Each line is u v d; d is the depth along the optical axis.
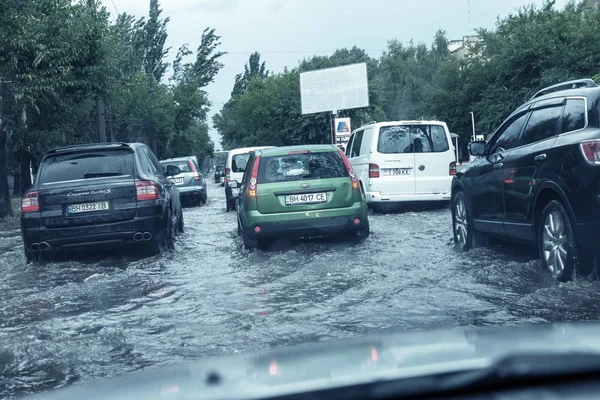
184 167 24.84
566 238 6.33
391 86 79.19
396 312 5.60
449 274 7.18
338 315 5.59
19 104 19.84
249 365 1.78
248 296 6.60
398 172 15.13
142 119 49.31
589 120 6.27
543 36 39.56
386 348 1.85
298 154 9.85
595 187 5.91
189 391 1.53
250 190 9.67
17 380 4.28
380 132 15.28
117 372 4.36
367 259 8.39
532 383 1.58
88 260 9.99
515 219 7.44
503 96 40.88
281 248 9.97
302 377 1.57
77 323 5.75
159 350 4.79
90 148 9.97
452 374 1.54
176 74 69.44
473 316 5.37
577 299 5.72
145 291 7.16
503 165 7.70
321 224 9.61
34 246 9.52
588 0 49.28
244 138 89.62
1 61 18.94
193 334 5.17
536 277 6.79
